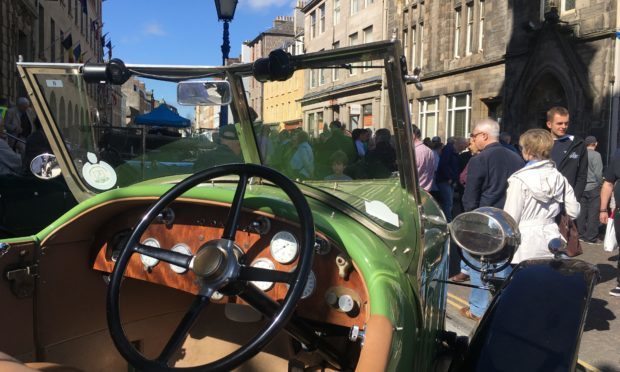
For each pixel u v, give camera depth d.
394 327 1.40
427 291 1.86
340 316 1.65
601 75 13.71
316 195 1.83
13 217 4.37
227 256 1.40
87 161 2.34
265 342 1.28
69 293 2.04
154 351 2.43
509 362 1.90
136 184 2.14
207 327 2.45
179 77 2.05
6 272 1.81
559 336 1.95
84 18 30.83
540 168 3.53
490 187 4.07
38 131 4.29
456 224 2.35
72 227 1.95
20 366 0.96
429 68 21.31
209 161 2.29
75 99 2.21
